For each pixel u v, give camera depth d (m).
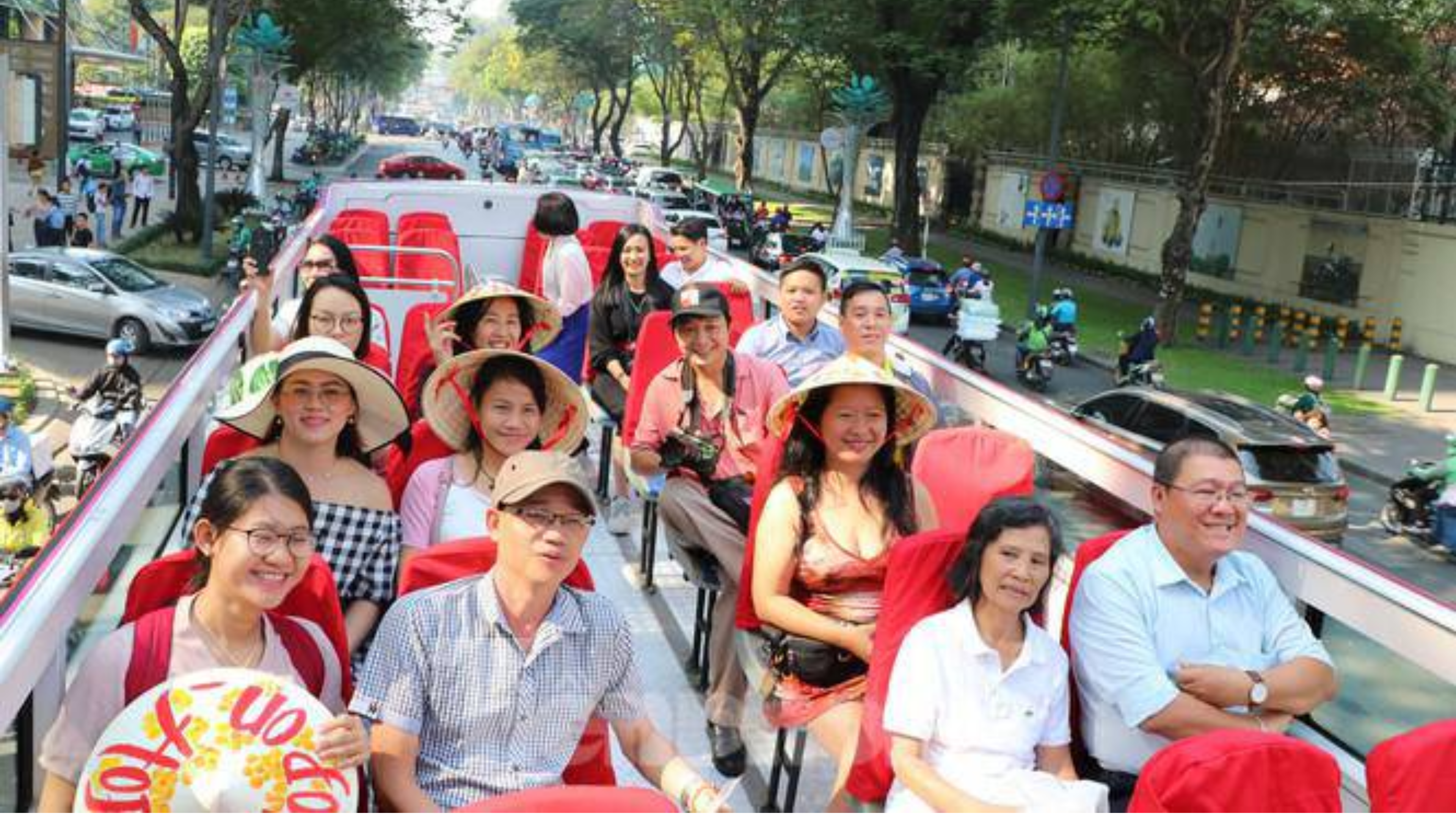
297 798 2.65
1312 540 3.93
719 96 86.06
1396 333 30.80
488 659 3.05
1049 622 4.80
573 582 3.40
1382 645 3.50
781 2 46.91
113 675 2.80
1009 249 50.06
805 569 4.06
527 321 5.48
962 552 3.50
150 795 2.61
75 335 22.61
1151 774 2.56
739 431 5.25
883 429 4.02
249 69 33.94
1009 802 3.24
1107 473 4.52
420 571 3.31
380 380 3.85
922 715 3.42
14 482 11.73
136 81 96.62
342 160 79.69
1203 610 3.71
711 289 5.19
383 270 9.40
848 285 5.45
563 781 3.30
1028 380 24.64
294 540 2.85
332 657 3.09
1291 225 35.38
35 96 44.28
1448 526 15.21
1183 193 29.25
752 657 4.17
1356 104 33.88
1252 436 12.65
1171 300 29.59
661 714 5.09
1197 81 29.20
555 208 7.76
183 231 35.66
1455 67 35.19
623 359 7.23
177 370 22.00
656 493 5.86
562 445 4.23
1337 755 3.78
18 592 2.82
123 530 3.44
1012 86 51.72
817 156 73.38
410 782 3.01
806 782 4.68
